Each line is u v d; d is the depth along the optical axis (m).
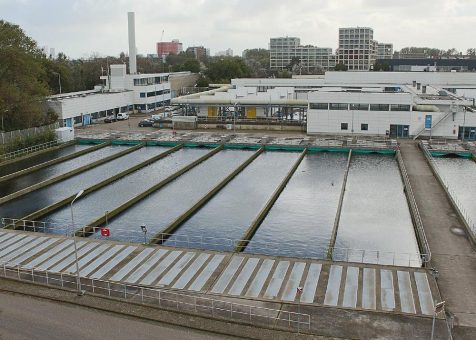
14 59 66.31
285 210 43.00
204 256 30.67
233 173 53.59
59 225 40.09
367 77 110.50
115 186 50.72
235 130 79.00
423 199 42.28
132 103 105.62
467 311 23.66
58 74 102.88
